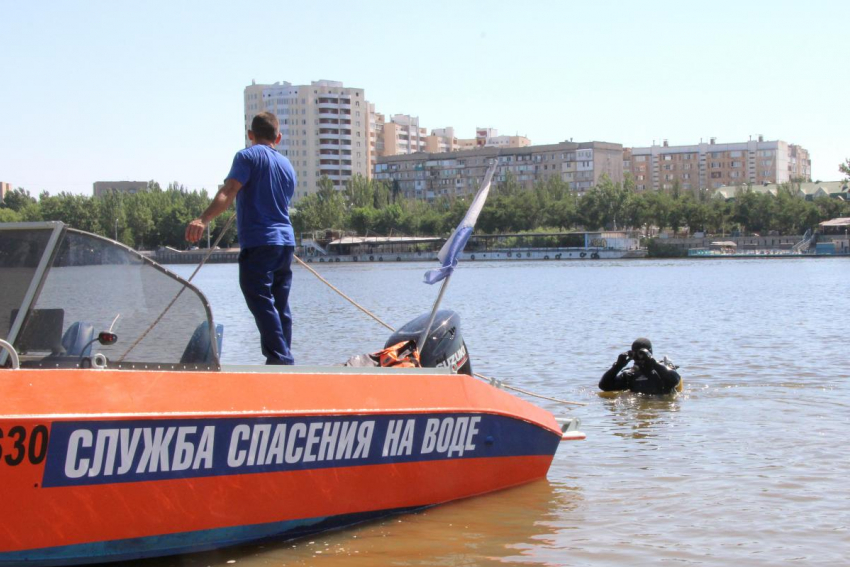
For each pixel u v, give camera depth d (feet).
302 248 528.63
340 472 21.18
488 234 533.14
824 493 26.63
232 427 18.83
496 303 135.85
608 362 59.26
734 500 25.96
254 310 22.80
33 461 16.48
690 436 35.14
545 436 27.43
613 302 134.82
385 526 22.72
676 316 102.99
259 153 22.56
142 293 19.26
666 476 28.71
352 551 21.06
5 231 18.63
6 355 17.62
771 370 54.13
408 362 25.16
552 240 522.06
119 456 17.39
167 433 17.92
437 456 23.61
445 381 23.62
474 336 79.25
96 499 17.30
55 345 18.25
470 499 25.32
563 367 56.70
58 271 18.39
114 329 18.85
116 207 438.40
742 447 32.94
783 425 36.99
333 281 250.98
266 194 22.66
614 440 34.55
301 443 20.13
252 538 20.06
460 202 550.77
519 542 22.06
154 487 17.98
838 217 495.82
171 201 493.77
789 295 147.74
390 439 22.09
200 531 18.95
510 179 601.21
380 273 319.27
